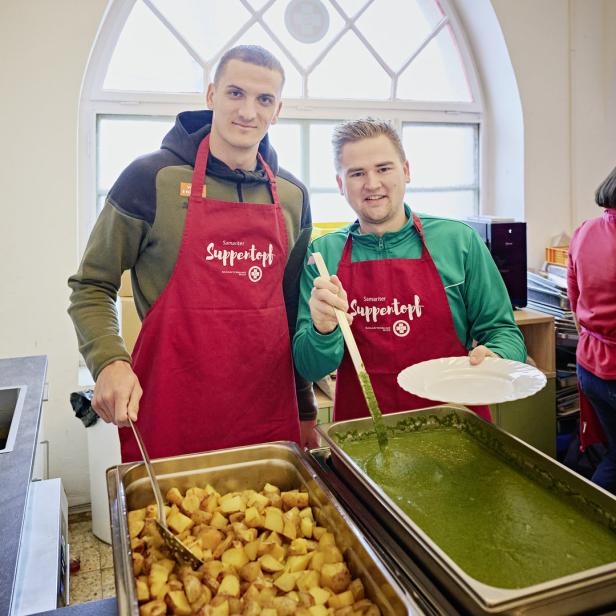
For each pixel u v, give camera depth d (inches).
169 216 51.0
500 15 111.6
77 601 77.0
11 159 88.9
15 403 61.5
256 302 53.3
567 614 24.3
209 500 35.7
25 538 52.0
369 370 58.6
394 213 57.7
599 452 106.0
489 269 58.6
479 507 36.4
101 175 102.2
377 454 43.4
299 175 112.8
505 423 99.5
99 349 46.4
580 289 84.7
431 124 121.0
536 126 117.0
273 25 106.6
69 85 89.9
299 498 36.4
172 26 101.3
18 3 86.4
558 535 33.2
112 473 36.9
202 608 26.1
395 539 31.0
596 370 83.6
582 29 117.6
